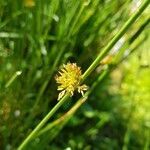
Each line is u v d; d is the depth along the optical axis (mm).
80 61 297
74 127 344
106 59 234
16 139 273
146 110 372
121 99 377
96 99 371
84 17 267
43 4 262
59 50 277
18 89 264
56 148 322
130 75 385
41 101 289
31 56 283
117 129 362
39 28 271
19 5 270
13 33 266
